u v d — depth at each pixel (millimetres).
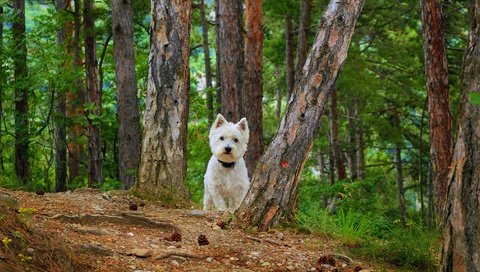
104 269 5469
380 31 23344
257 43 16938
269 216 7633
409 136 25859
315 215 8062
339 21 7641
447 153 13961
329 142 27875
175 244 6551
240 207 7742
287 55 23094
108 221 7012
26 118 18156
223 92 16594
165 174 8781
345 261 6758
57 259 5289
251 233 7418
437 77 14070
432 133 14133
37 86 17016
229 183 9570
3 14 16984
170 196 8672
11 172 18672
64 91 18547
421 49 22922
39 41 17344
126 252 5941
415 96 24016
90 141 17938
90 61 18125
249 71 16781
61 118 18328
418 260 7066
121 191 8750
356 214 8711
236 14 16562
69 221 6781
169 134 8859
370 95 23344
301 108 7637
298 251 6898
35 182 19344
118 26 14844
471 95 3566
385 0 22156
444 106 14055
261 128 16781
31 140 17859
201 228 7309
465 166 4379
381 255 7203
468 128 4387
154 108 8930
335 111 23438
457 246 4387
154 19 8984
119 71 14883
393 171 34031
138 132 14922
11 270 4848
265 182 7664
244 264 6266
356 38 23125
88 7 18172
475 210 4305
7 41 17828
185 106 9016
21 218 5723
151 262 5879
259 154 16656
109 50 20828
